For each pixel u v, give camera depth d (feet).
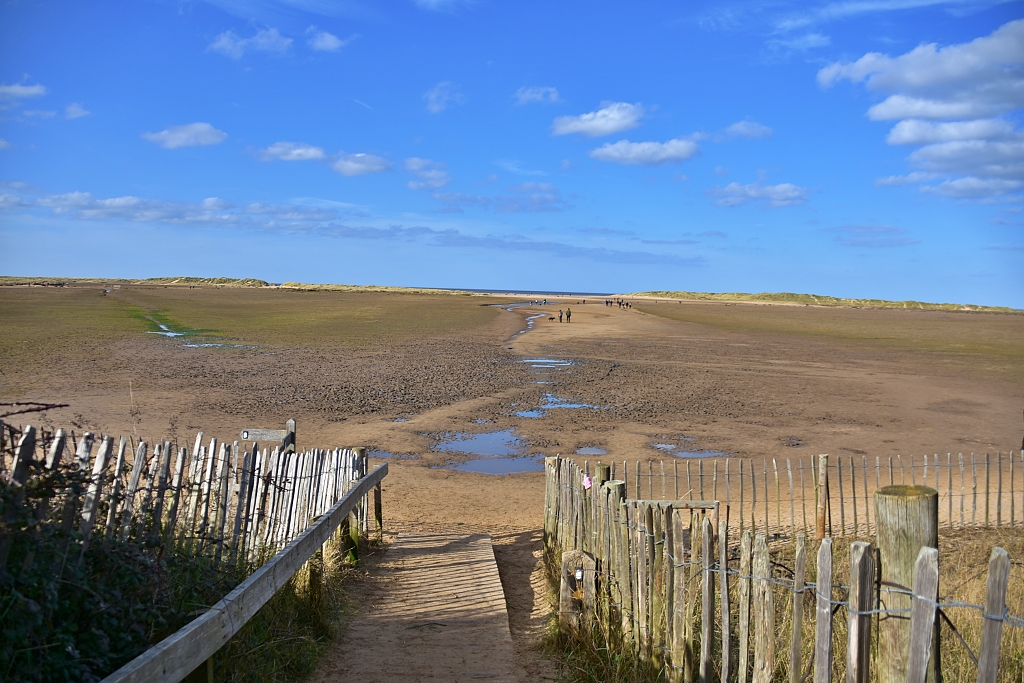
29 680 10.80
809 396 85.76
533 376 98.07
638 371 105.60
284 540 23.39
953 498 43.60
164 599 14.38
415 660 19.24
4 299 250.57
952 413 76.38
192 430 58.54
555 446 59.11
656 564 17.67
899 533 11.21
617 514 20.06
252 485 21.04
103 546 13.70
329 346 129.08
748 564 13.93
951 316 356.38
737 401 81.51
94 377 83.71
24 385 76.33
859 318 296.30
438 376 95.20
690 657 15.96
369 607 23.63
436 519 39.37
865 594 11.00
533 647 21.03
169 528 16.98
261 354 114.01
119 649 12.71
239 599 14.20
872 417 73.41
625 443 60.54
